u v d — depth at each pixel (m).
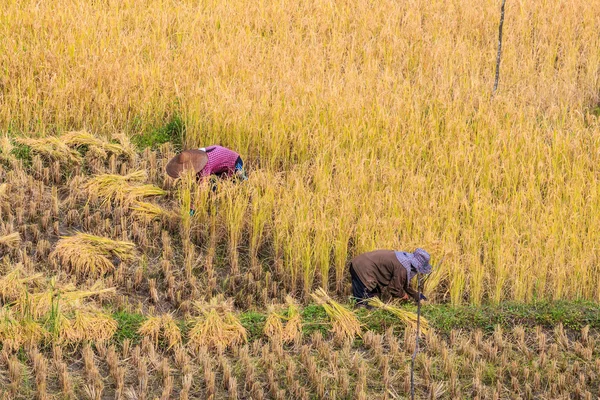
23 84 41.81
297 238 33.84
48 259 32.72
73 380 27.19
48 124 40.91
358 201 36.50
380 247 34.16
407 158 39.84
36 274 31.03
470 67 50.03
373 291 33.09
